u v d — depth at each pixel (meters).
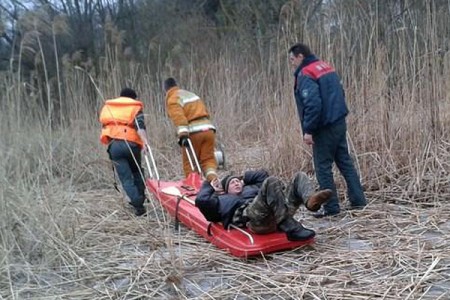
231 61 10.61
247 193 4.64
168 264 4.22
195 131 6.32
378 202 5.66
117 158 5.91
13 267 4.09
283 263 4.14
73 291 3.87
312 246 4.43
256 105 9.45
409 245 4.30
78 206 5.95
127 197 6.25
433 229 4.67
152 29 17.88
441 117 6.42
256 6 14.78
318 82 5.23
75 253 4.33
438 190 5.66
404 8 7.67
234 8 15.68
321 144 5.30
